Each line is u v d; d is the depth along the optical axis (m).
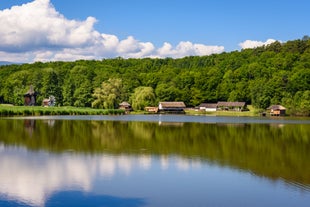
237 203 22.70
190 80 196.75
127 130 66.56
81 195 23.66
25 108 126.94
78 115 127.44
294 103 157.75
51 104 174.50
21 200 22.50
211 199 23.39
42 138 50.41
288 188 25.84
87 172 29.62
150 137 54.88
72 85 174.12
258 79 189.88
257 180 27.95
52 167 31.12
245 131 68.25
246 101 189.50
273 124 92.31
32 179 27.14
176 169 31.27
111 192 24.42
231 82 198.00
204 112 176.25
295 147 45.66
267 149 43.62
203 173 30.00
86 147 42.69
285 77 174.50
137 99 170.25
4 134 54.44
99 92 155.62
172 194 24.28
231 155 38.72
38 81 188.00
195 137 55.81
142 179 27.78
